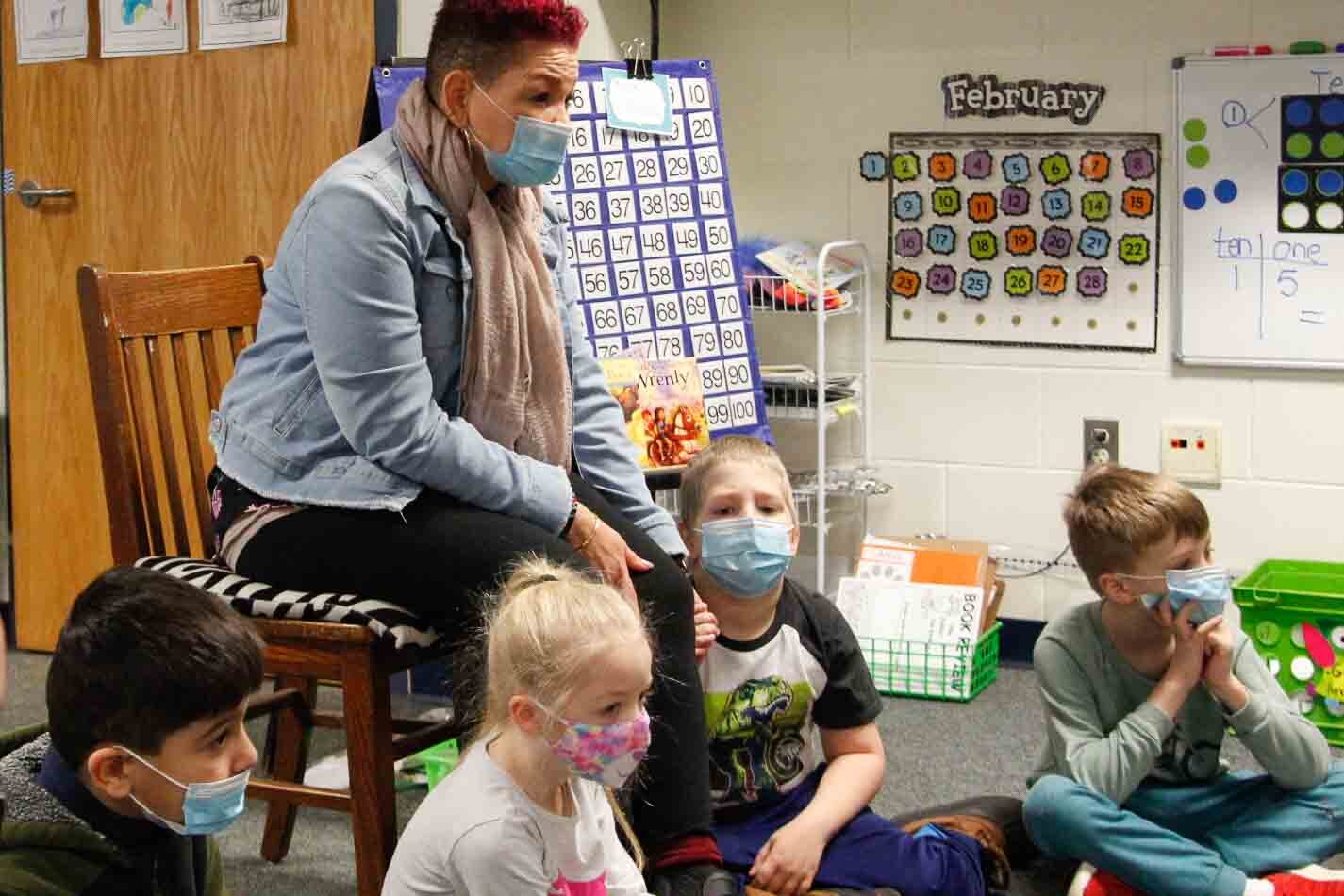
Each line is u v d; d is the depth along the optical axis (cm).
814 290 367
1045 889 247
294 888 252
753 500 224
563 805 177
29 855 160
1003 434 378
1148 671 242
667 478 322
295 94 347
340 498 212
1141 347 365
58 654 162
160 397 244
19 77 372
